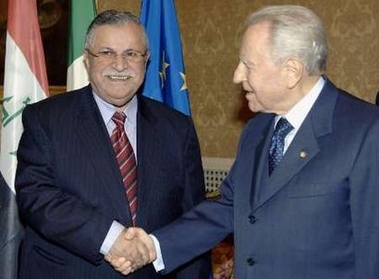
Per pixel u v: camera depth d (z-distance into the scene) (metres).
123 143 1.84
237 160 1.68
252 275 1.50
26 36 2.24
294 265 1.45
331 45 3.63
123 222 1.76
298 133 1.49
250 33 1.47
